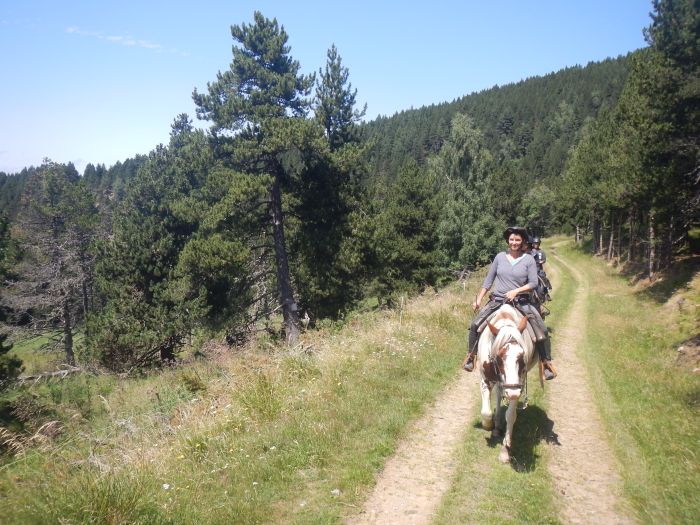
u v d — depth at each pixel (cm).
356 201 2388
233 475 593
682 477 556
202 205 2614
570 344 1300
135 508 493
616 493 553
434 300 1745
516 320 626
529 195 8094
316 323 2238
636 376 952
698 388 838
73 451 717
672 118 1836
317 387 853
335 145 2352
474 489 561
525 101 17938
